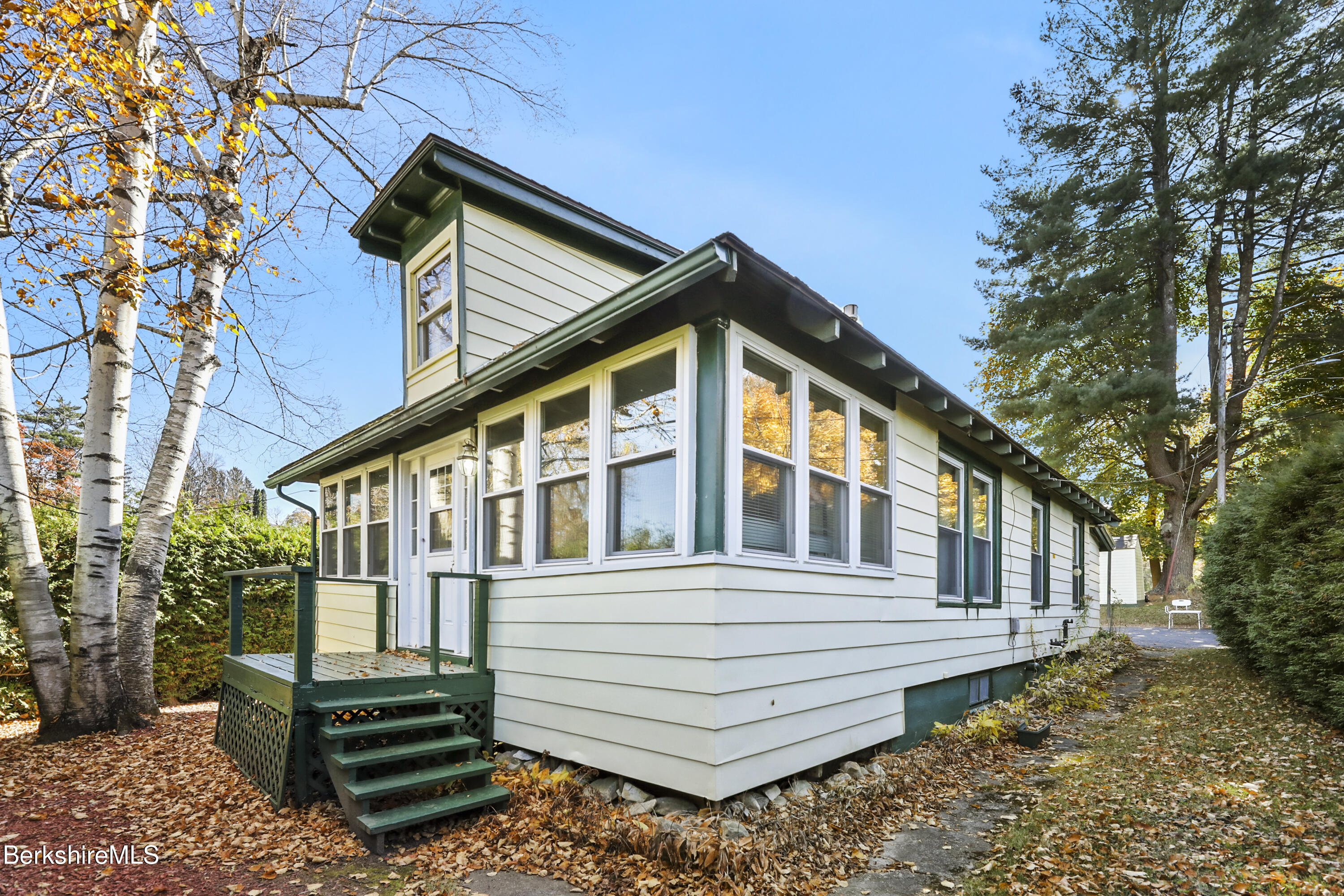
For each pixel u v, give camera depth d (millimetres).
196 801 5031
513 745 5664
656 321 4766
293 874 3822
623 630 4734
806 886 3760
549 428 5797
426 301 8750
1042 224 21094
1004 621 8852
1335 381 20297
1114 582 29453
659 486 4715
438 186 8164
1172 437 22172
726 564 4258
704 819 4031
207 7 6074
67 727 6941
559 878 3805
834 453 5621
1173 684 9867
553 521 5660
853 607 5609
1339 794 4707
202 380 8539
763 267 4039
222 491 18266
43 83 6031
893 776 5441
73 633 7199
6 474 6883
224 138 7301
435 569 7422
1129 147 21938
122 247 6531
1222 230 20797
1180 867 3812
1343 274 21453
